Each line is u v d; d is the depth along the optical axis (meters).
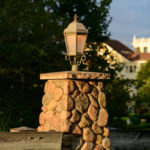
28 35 12.62
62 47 12.09
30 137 4.32
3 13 11.56
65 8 12.60
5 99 13.83
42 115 5.25
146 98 13.98
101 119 4.82
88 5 12.59
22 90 14.27
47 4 11.73
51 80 5.12
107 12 12.39
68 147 4.50
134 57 48.28
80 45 4.95
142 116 34.25
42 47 12.33
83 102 4.72
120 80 12.61
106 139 4.81
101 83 4.93
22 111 12.78
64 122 4.55
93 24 12.02
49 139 4.41
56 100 4.85
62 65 12.34
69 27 4.96
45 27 11.62
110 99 12.29
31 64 13.66
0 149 4.18
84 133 4.64
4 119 10.98
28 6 11.64
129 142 7.78
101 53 12.83
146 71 38.22
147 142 7.93
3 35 12.33
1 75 13.60
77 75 4.61
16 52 11.77
